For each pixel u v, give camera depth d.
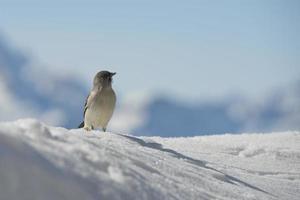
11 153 6.62
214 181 10.02
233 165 13.41
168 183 8.52
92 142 8.62
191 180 9.41
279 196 11.26
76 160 7.39
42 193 6.49
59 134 8.18
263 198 10.27
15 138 6.95
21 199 6.32
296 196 11.69
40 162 6.81
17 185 6.38
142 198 7.54
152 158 9.58
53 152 7.25
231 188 10.01
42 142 7.46
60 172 6.88
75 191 6.77
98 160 7.66
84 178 7.11
